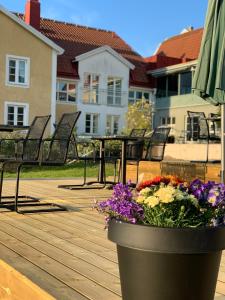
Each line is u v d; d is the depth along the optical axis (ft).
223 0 15.35
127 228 6.31
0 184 16.58
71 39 98.78
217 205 6.56
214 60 15.39
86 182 26.66
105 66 92.27
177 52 106.01
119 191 6.91
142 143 24.17
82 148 41.37
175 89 94.99
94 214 15.30
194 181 7.06
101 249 10.46
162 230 6.07
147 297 6.26
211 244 6.10
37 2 92.99
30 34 79.00
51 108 80.79
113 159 25.98
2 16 76.79
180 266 6.10
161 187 6.79
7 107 77.77
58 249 10.42
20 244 10.85
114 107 93.56
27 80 79.05
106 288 7.80
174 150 40.96
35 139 16.93
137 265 6.28
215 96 15.60
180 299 6.16
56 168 44.73
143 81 97.81
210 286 6.35
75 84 90.07
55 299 7.13
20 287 8.27
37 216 14.79
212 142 37.11
